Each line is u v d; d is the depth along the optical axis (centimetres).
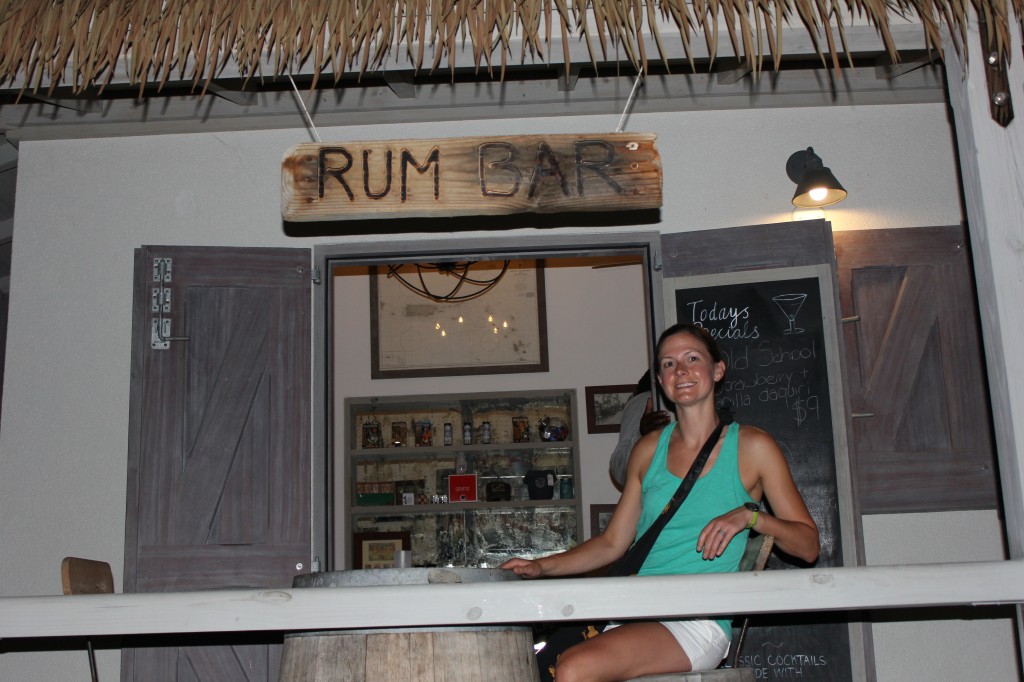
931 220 385
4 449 371
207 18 229
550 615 177
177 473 354
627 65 363
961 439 359
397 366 626
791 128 392
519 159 217
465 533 605
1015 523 196
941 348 366
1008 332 200
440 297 634
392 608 177
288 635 211
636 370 620
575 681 202
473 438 619
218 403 361
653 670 213
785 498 239
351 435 620
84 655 356
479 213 215
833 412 352
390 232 386
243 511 353
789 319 364
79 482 369
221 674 341
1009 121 208
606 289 633
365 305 636
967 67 212
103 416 374
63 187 391
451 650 202
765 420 357
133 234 388
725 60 363
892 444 360
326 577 206
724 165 390
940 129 392
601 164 217
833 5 227
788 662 338
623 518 263
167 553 348
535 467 618
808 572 177
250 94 379
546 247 383
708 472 243
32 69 242
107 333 381
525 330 630
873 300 371
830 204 384
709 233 375
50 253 386
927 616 356
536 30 222
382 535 602
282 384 365
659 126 393
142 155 394
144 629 178
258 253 375
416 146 217
